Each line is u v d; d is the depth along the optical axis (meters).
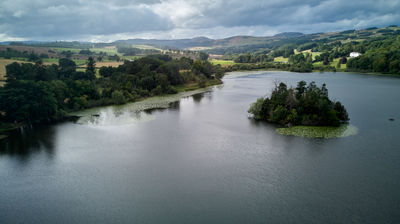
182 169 54.22
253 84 180.75
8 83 95.12
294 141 67.25
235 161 57.16
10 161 60.91
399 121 82.06
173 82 166.50
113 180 50.84
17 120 90.19
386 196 43.16
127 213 40.97
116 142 70.75
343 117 82.12
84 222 39.41
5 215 41.75
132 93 134.50
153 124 86.75
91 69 165.88
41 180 52.00
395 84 159.50
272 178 49.75
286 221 38.12
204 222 38.34
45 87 96.75
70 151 65.69
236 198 43.91
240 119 89.75
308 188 46.12
